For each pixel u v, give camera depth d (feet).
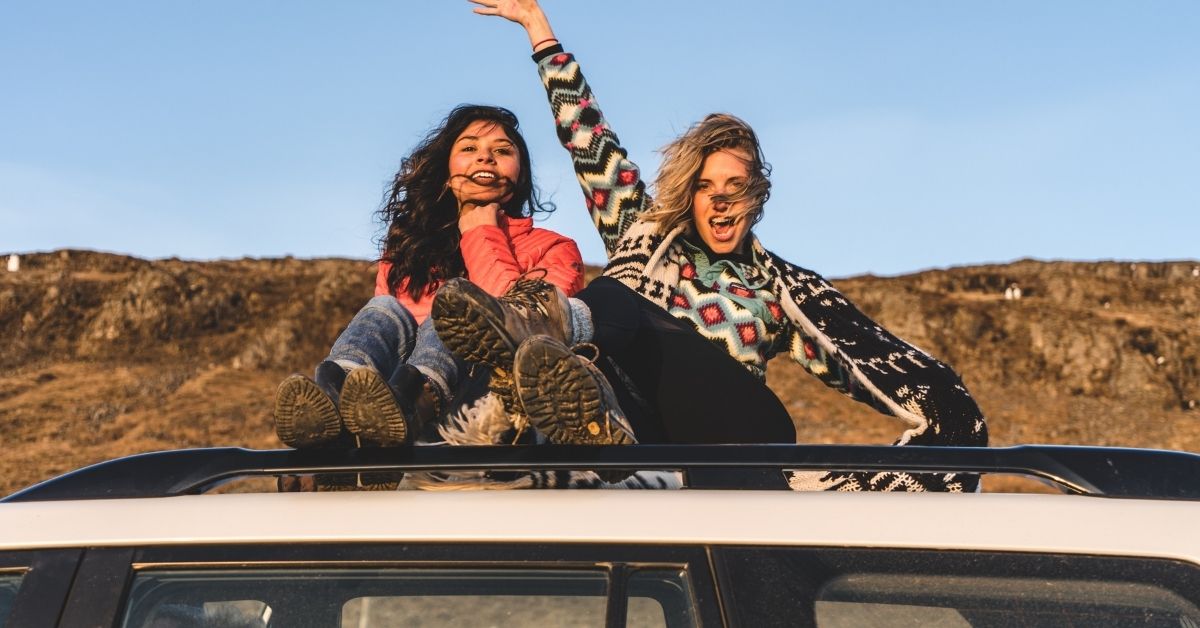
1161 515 6.13
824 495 6.24
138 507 6.25
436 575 5.96
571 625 5.86
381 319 10.21
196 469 6.77
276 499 6.31
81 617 5.87
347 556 6.00
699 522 6.03
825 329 11.07
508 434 8.54
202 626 6.13
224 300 132.77
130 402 94.89
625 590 5.87
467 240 12.86
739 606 5.79
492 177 13.12
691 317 11.21
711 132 11.04
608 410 7.88
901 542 5.97
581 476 6.64
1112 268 161.07
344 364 9.62
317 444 8.02
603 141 12.69
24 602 5.91
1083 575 5.90
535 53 13.12
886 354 10.75
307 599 6.00
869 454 6.73
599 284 10.07
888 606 5.86
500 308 8.07
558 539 5.98
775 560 5.90
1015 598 5.86
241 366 114.93
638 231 11.59
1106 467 6.57
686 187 11.16
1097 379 117.29
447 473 6.72
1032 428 89.56
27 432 83.71
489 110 13.34
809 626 5.76
